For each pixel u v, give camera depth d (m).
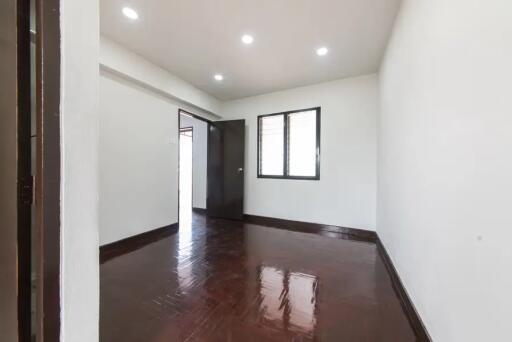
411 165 1.78
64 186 0.77
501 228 0.82
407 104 1.89
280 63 3.27
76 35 0.81
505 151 0.81
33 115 0.75
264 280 2.18
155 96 3.51
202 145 5.38
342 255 2.85
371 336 1.47
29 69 0.75
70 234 0.79
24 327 0.75
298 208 4.25
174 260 2.64
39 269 0.73
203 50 2.93
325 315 1.67
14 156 0.73
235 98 4.84
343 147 3.83
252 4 2.11
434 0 1.36
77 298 0.82
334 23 2.37
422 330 1.46
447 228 1.21
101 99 2.79
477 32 0.96
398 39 2.17
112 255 2.76
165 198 3.71
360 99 3.69
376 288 2.06
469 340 1.00
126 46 2.85
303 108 4.18
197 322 1.58
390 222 2.50
